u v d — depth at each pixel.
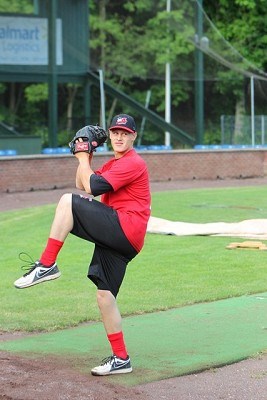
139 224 12.75
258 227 29.86
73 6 59.28
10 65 57.09
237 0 81.94
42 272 12.62
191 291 19.83
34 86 69.50
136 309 17.86
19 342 15.09
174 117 71.31
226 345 14.92
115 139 12.91
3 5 56.72
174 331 16.00
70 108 69.75
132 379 12.80
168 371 13.25
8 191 46.44
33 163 47.53
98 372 12.88
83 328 16.33
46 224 32.44
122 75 63.16
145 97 71.25
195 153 56.25
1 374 12.73
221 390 12.43
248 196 43.91
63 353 14.27
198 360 13.90
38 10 57.62
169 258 24.42
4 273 22.06
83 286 20.50
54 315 17.31
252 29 83.81
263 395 12.26
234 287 20.31
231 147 61.00
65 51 59.16
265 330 16.06
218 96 70.69
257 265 23.31
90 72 61.59
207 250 25.88
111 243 12.70
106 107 70.69
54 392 11.91
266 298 19.17
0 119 68.06
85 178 12.55
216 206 38.66
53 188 48.59
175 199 41.97
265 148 59.69
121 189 12.80
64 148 56.28
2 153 49.47
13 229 30.98
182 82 70.50
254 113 68.94
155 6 61.88
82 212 12.59
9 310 17.83
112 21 61.47
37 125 69.19
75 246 26.77
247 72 65.31
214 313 17.59
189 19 62.56
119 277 12.97
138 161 12.81
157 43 62.50
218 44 63.59
